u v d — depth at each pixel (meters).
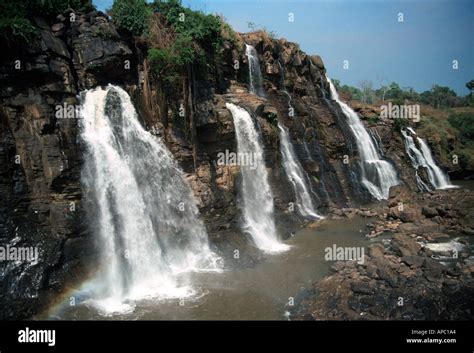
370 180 35.44
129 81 20.08
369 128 40.03
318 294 16.39
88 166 17.23
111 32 19.31
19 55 16.17
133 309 15.27
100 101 18.25
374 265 18.42
